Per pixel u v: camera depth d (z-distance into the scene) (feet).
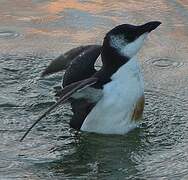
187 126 33.60
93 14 49.47
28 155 30.32
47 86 37.29
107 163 29.99
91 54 34.12
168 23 48.52
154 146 31.63
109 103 31.14
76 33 46.24
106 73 31.14
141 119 33.55
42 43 44.21
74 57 35.40
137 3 52.29
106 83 31.04
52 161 29.91
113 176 28.84
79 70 33.47
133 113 32.19
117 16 49.29
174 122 33.96
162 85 38.83
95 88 30.83
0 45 43.60
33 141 31.63
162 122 33.91
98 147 31.27
